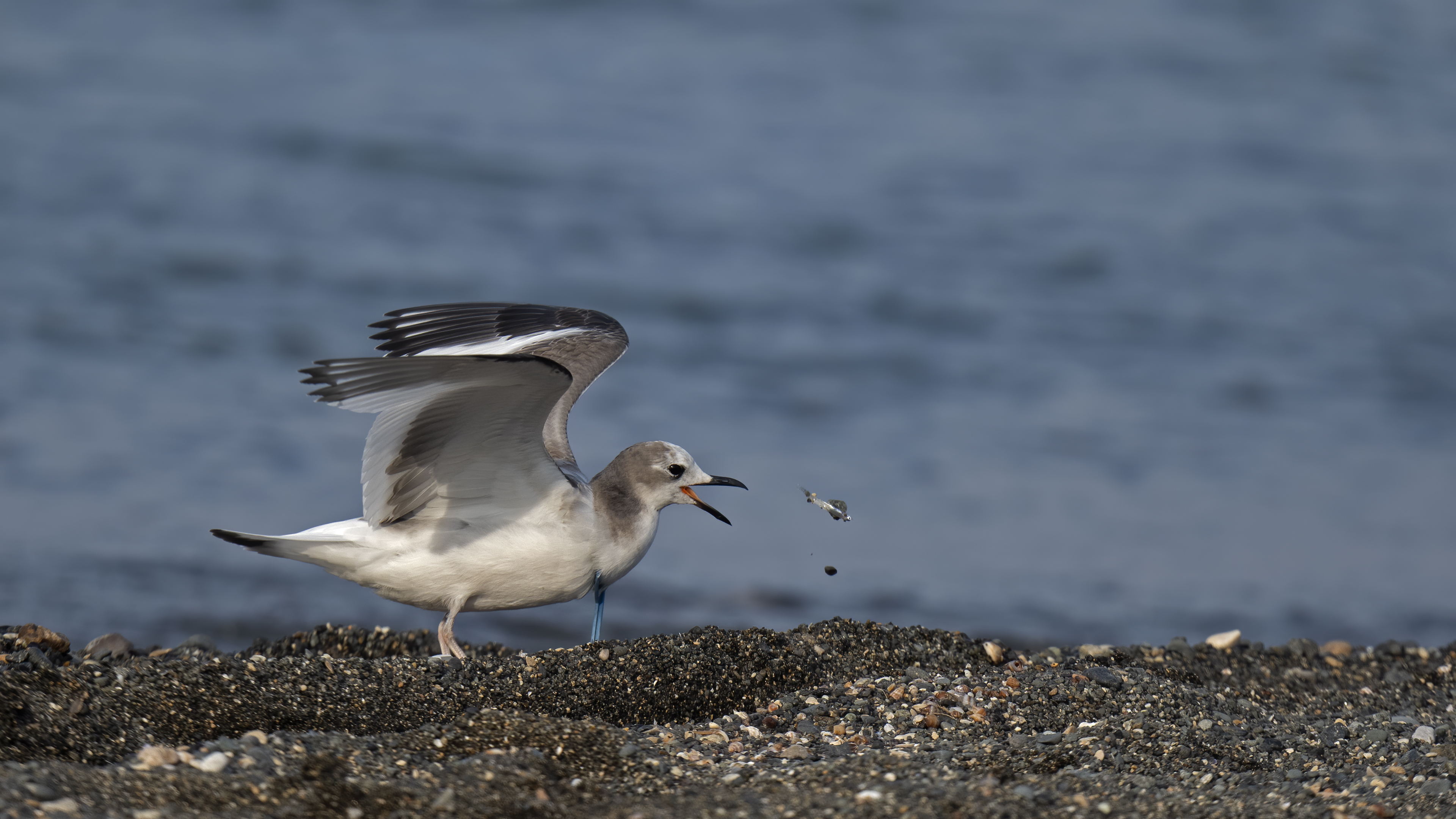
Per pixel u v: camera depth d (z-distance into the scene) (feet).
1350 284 82.07
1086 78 113.39
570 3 118.73
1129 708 28.09
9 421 55.47
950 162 96.58
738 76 108.47
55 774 21.34
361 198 84.53
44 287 69.72
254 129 92.43
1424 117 109.09
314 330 67.92
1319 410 66.39
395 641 32.78
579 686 27.22
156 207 80.69
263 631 40.22
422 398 25.93
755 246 82.17
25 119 91.04
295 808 21.20
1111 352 72.18
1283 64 118.11
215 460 53.42
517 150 92.17
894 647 30.63
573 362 33.04
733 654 28.78
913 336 72.79
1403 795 23.49
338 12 115.03
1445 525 54.29
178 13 113.19
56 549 44.78
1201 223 89.40
